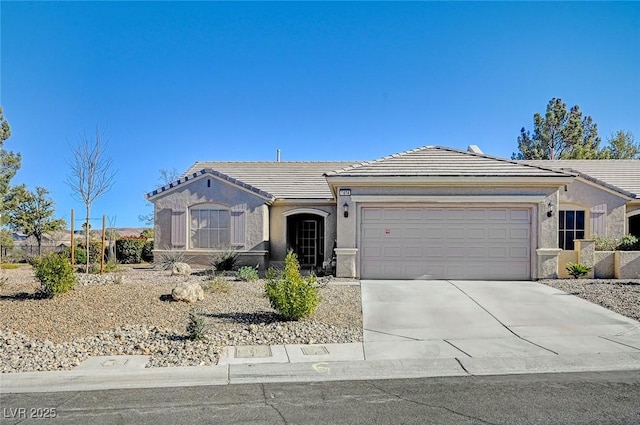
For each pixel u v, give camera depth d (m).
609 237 20.25
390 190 17.19
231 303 12.78
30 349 8.95
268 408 6.38
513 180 16.75
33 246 31.81
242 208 21.16
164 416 6.14
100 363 8.30
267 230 21.95
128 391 7.18
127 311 11.59
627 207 22.03
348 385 7.37
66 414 6.24
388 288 15.16
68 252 22.78
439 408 6.30
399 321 11.29
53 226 32.59
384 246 17.27
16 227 32.00
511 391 6.95
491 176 16.72
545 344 9.42
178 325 10.65
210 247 21.30
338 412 6.20
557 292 14.41
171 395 6.96
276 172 25.47
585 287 14.84
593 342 9.52
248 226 21.16
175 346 9.12
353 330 10.46
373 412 6.19
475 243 17.09
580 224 21.45
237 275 17.95
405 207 17.28
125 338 9.63
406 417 6.00
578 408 6.24
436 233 17.20
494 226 17.06
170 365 8.19
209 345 9.19
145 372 7.84
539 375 7.77
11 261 28.72
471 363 8.36
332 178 17.12
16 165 30.89
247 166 26.42
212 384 7.50
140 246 27.78
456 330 10.55
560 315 11.76
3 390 7.29
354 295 14.05
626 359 8.50
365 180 17.00
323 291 14.56
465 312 12.16
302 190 23.19
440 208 17.22
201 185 21.38
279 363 8.27
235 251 20.80
